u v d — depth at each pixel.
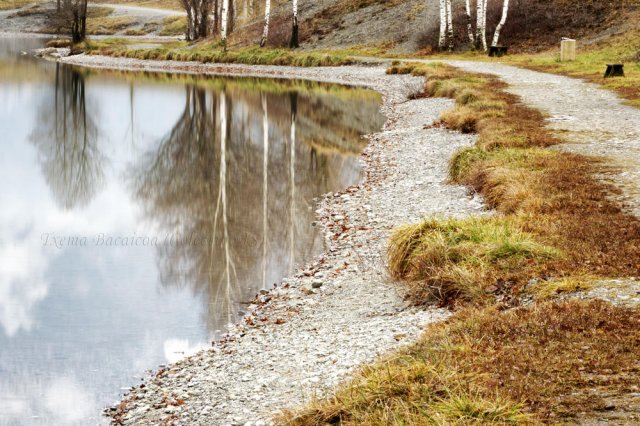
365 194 19.80
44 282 15.17
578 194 14.60
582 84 34.59
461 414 6.47
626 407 6.43
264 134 33.19
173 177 25.62
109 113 42.78
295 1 67.88
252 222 19.12
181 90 51.56
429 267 11.72
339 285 13.16
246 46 72.19
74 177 27.41
